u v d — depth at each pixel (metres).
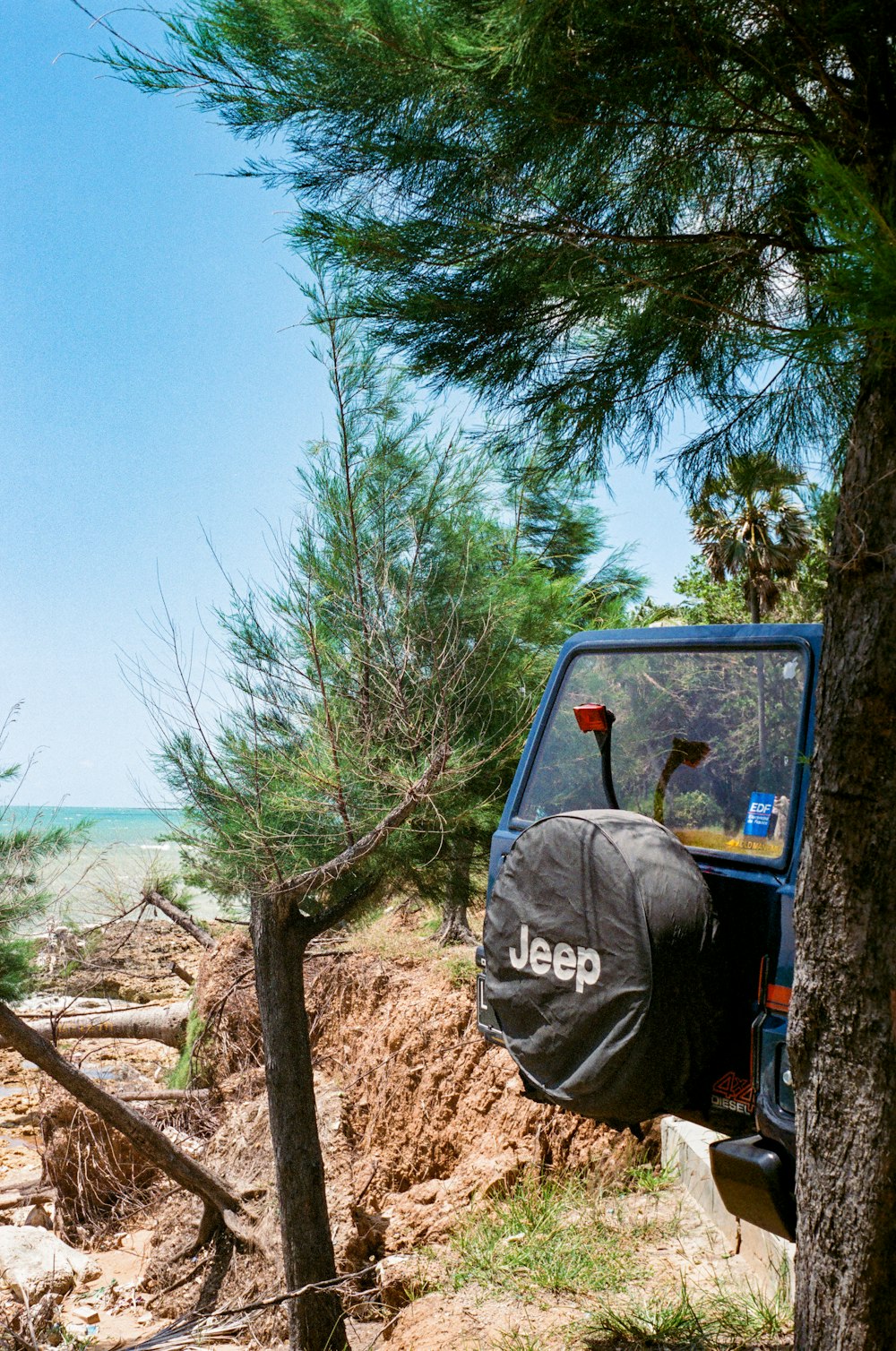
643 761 4.07
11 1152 13.70
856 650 2.69
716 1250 4.82
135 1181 10.95
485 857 8.58
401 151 3.56
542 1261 4.99
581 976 3.35
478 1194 6.88
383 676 7.04
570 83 3.13
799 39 2.80
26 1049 8.07
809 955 2.77
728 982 3.34
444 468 7.72
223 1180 8.83
